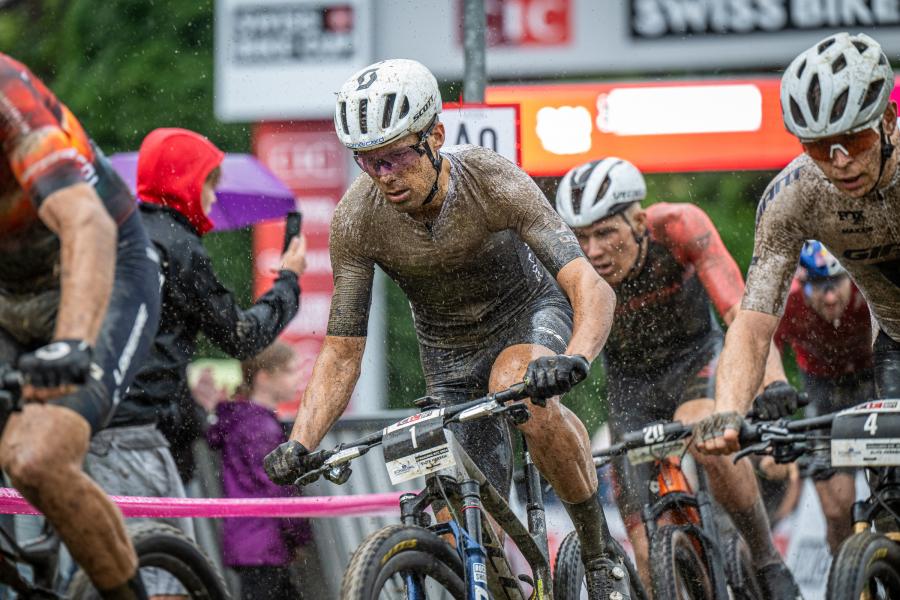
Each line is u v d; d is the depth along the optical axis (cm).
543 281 1097
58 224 755
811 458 1513
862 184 963
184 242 1116
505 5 2186
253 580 1273
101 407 773
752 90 1970
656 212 1420
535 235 1027
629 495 1378
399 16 2219
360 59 2050
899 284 1045
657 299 1426
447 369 1105
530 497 1077
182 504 1083
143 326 812
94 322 734
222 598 902
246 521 1280
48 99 788
